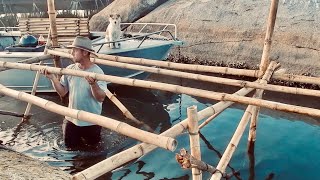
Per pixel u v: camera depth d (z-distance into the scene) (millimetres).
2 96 9289
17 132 7047
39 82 8844
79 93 5316
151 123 7547
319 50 10383
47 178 3215
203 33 12664
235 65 11805
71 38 9945
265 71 5844
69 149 6086
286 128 7234
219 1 13008
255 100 4273
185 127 3650
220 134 6875
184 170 5512
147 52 8969
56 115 7887
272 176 5477
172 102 8867
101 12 15688
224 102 4543
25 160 3670
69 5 28844
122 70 8836
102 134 6613
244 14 12211
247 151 6227
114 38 8586
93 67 5211
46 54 7836
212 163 5793
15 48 8992
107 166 3158
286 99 9188
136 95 9367
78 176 3010
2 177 3154
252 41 11656
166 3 15062
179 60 11945
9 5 29297
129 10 15055
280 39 11109
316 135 6891
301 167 5723
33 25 10398
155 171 5512
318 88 9594
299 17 11148
